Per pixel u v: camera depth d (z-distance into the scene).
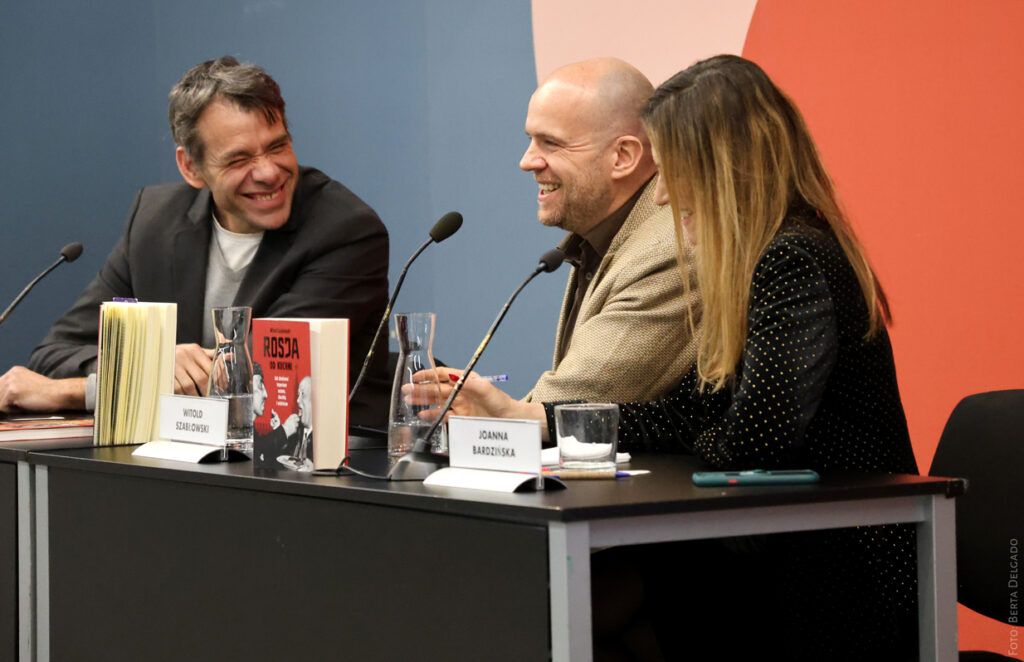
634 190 3.32
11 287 6.16
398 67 5.72
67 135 6.34
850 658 2.18
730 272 2.26
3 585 2.79
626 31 4.84
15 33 6.18
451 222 2.72
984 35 3.73
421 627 1.88
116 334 2.83
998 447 2.55
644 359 2.95
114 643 2.51
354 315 4.18
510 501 1.75
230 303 4.24
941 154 3.86
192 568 2.33
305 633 2.09
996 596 2.52
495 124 5.34
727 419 2.19
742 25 4.46
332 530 2.04
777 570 2.24
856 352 2.23
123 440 2.84
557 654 1.67
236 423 2.54
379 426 4.03
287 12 6.12
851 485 1.89
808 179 2.32
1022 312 3.66
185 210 4.33
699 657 2.43
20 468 2.77
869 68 4.05
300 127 6.15
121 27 6.50
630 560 2.42
